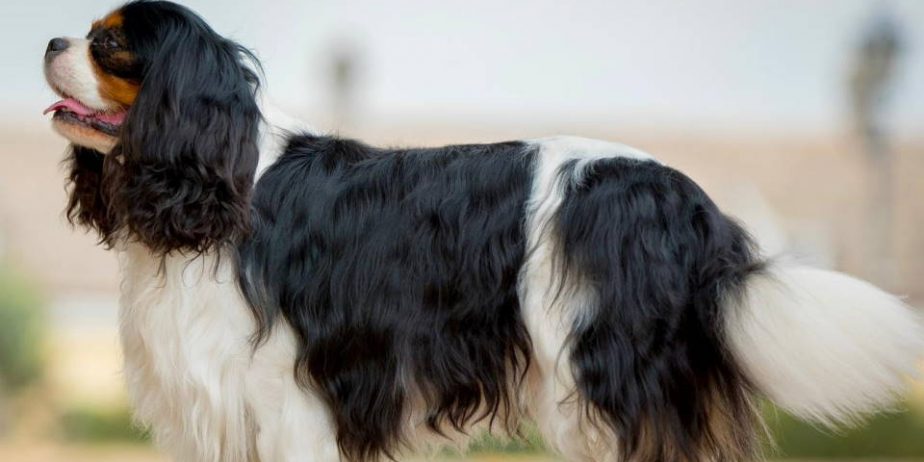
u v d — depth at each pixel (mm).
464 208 4113
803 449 9867
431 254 4102
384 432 4172
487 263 4070
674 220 4000
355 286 4121
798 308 3848
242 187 4098
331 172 4234
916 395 10078
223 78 4137
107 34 4180
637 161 4125
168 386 4219
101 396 11422
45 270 14578
